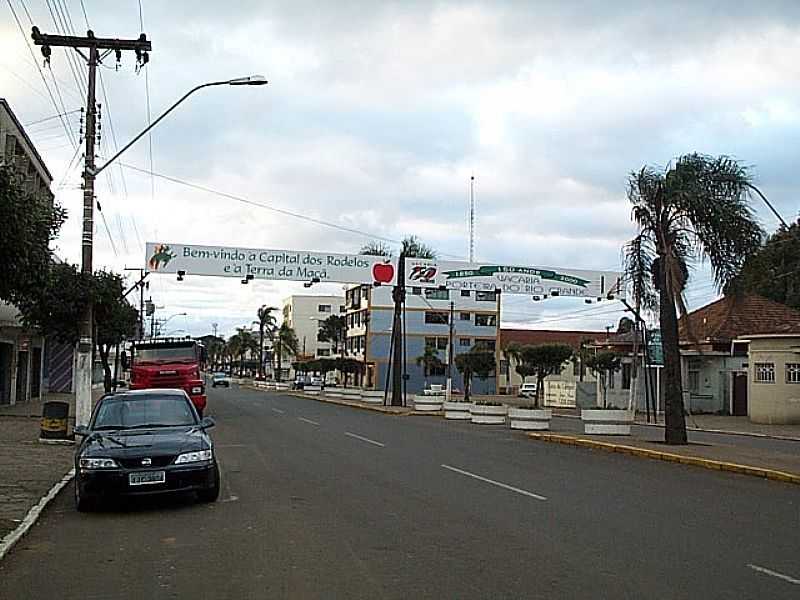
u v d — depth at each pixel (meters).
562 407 56.91
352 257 38.22
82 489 12.68
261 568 9.02
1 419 32.81
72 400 48.62
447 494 14.20
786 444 27.06
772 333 40.28
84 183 24.30
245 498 13.86
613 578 8.45
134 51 24.38
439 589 8.08
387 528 11.16
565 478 16.52
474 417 35.00
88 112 24.09
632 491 14.77
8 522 11.72
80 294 24.19
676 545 10.05
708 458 19.56
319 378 97.81
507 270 39.78
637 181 23.88
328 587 8.20
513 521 11.63
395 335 48.25
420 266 38.88
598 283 40.78
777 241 38.56
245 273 36.97
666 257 23.73
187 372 35.00
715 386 48.34
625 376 52.00
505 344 90.38
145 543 10.55
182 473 12.77
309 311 136.38
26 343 47.00
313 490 14.72
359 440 25.47
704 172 23.30
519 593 7.91
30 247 10.92
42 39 23.80
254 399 58.44
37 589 8.42
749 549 9.85
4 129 37.16
